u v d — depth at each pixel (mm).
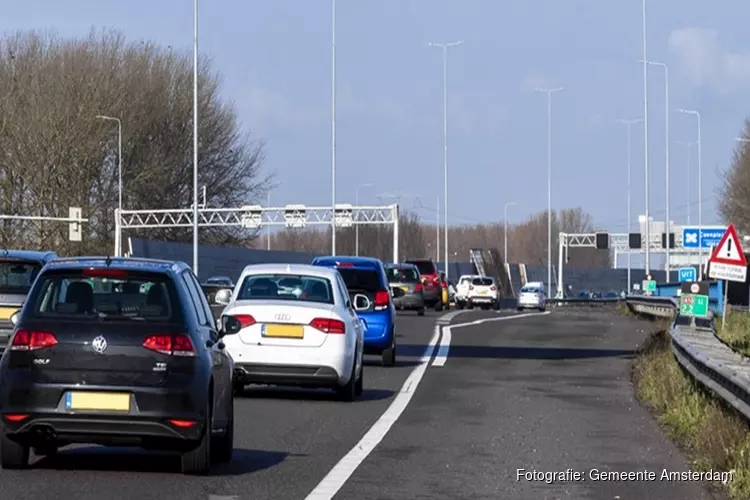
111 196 147625
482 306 142625
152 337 21328
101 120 142250
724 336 63719
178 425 21312
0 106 141250
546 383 43625
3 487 20672
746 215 158500
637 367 48406
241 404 35250
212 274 135750
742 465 22156
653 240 169750
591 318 101250
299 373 34844
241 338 34875
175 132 155000
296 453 25969
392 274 101562
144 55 153250
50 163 140125
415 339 67812
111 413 21078
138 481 21766
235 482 22047
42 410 21000
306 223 140250
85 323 21328
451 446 27562
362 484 22234
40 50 146000
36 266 44594
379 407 35344
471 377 45594
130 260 22719
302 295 36656
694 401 31672
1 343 43469
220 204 162250
